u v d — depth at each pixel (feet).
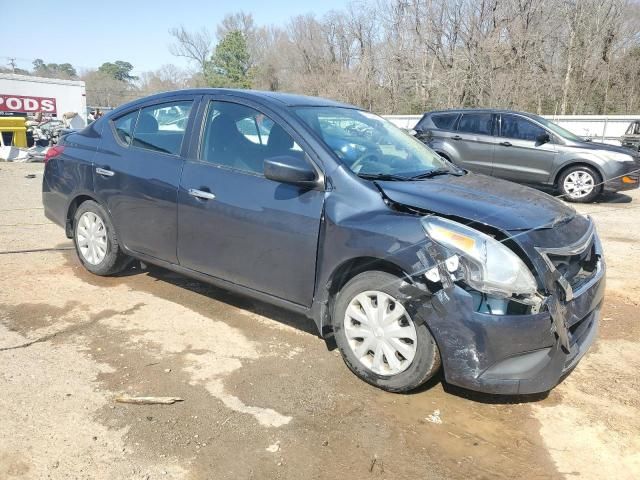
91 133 15.81
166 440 8.87
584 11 108.78
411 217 9.85
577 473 8.47
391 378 10.18
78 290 15.01
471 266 9.08
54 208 16.60
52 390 10.11
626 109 108.06
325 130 11.97
